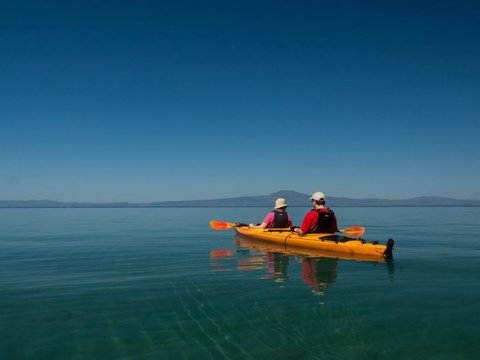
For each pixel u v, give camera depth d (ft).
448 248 31.99
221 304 14.99
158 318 13.38
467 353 10.44
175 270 22.59
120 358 10.27
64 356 10.41
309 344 11.08
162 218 111.04
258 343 11.17
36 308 14.74
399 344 11.04
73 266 24.56
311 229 30.66
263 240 35.83
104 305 15.05
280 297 15.93
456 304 14.84
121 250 32.53
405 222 75.36
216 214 152.87
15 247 35.22
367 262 24.44
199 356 10.35
